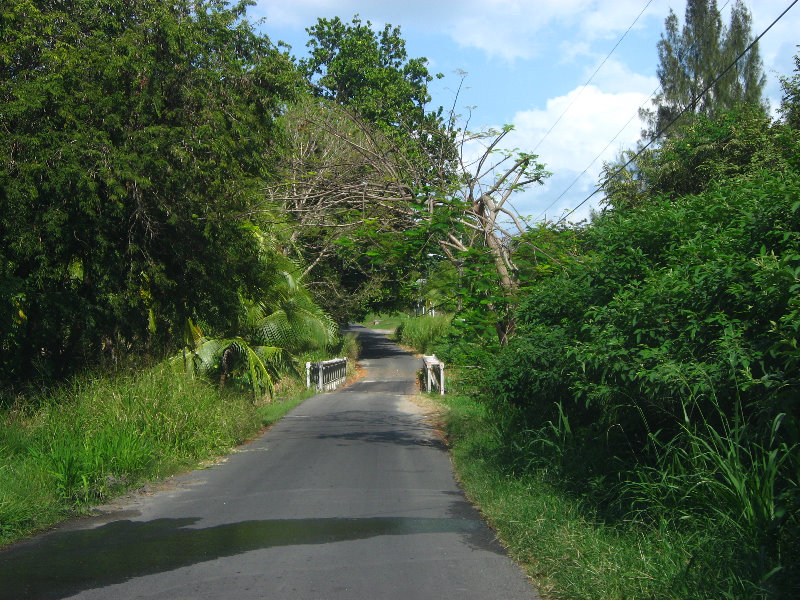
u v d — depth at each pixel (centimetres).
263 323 1995
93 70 1209
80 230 1214
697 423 614
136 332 1415
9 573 564
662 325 635
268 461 1138
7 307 1162
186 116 1316
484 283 1144
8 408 1123
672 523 557
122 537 674
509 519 673
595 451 773
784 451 512
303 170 1351
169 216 1287
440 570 568
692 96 3055
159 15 1284
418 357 4553
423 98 3275
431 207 1187
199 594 511
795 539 452
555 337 859
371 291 3161
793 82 1620
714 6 3045
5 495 737
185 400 1214
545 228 1166
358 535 677
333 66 3350
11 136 1123
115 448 961
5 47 1146
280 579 545
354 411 1980
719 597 427
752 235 604
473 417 1359
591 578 496
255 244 1552
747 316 571
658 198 817
